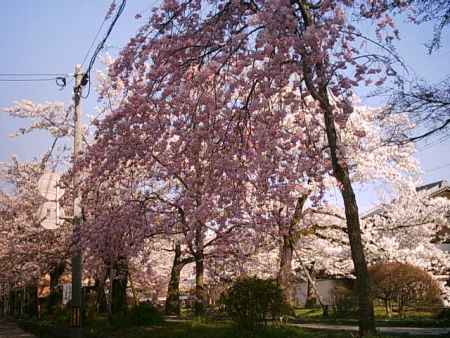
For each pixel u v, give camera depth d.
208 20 11.59
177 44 11.62
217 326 14.77
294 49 9.59
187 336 13.95
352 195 10.42
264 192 10.16
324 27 9.76
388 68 10.26
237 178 10.37
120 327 17.91
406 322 16.92
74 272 13.62
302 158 10.19
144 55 11.74
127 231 15.33
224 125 10.95
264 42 9.38
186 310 27.08
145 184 16.17
